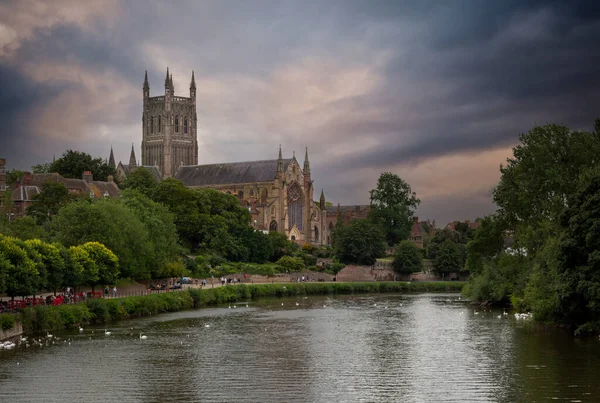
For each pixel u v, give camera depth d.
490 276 194.12
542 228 156.25
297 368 107.00
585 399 87.31
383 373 103.31
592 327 128.75
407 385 95.81
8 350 117.75
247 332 143.88
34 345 122.50
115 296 173.75
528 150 166.50
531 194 166.12
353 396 90.44
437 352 119.12
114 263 163.75
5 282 124.62
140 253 186.62
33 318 132.00
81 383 96.88
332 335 140.12
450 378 99.31
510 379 97.81
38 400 88.81
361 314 180.25
